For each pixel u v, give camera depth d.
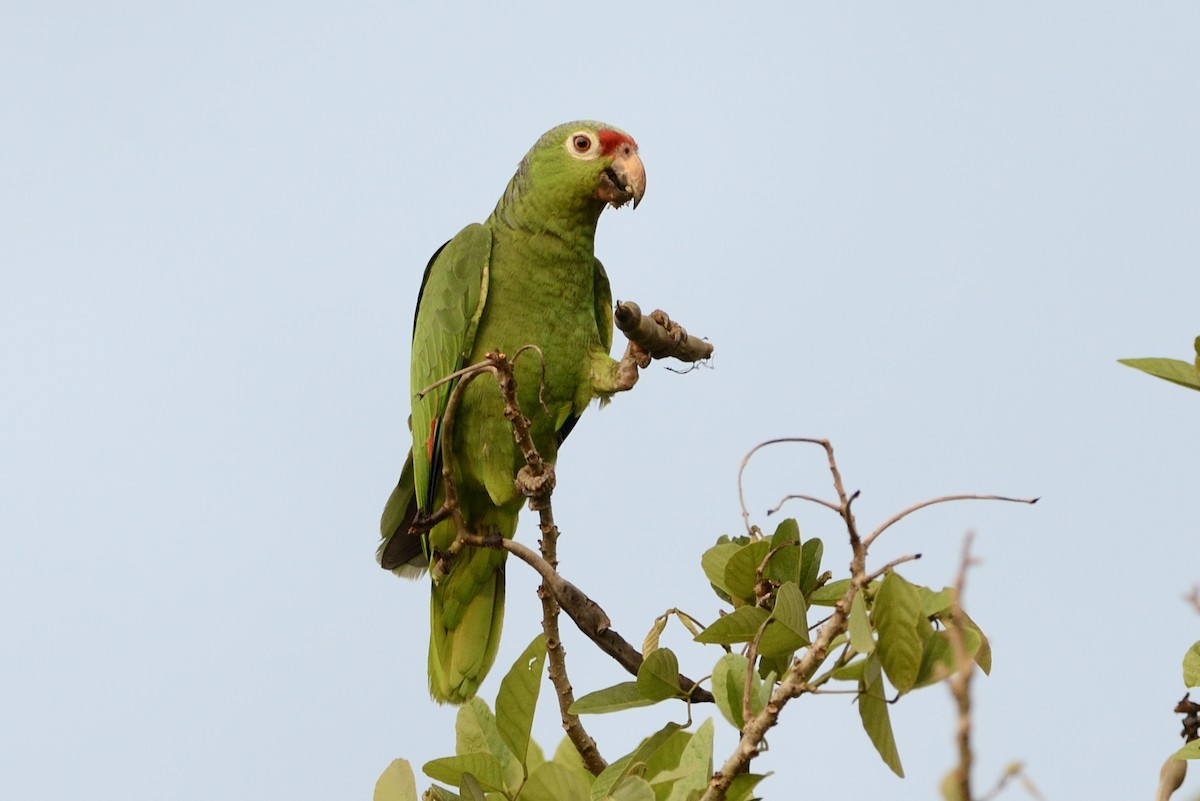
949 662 5.39
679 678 6.54
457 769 6.30
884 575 5.42
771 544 6.34
